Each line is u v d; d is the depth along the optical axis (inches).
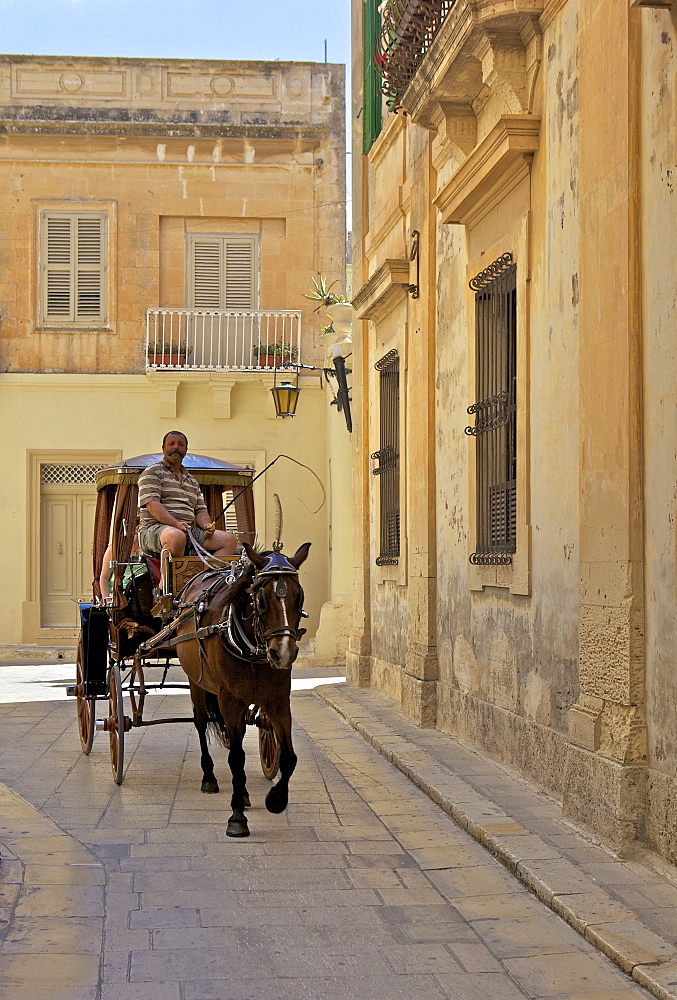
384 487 575.8
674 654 248.4
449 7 384.5
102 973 198.7
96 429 884.0
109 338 890.7
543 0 330.0
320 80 916.6
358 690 588.1
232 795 312.8
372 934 220.1
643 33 262.2
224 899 241.8
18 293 887.7
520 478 348.2
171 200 900.0
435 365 470.6
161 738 455.2
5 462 876.6
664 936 209.3
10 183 890.1
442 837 293.9
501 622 373.1
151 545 369.1
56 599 884.0
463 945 213.9
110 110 898.7
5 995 188.5
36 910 232.5
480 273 394.3
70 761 402.0
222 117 907.4
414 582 486.3
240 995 189.5
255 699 295.6
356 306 617.3
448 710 440.1
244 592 294.5
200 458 429.1
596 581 282.7
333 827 305.1
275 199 907.4
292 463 888.3
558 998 188.2
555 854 262.2
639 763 261.4
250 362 895.7
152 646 360.2
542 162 336.5
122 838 292.2
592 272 286.8
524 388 345.7
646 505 261.7
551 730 323.9
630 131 264.7
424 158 481.7
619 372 269.6
